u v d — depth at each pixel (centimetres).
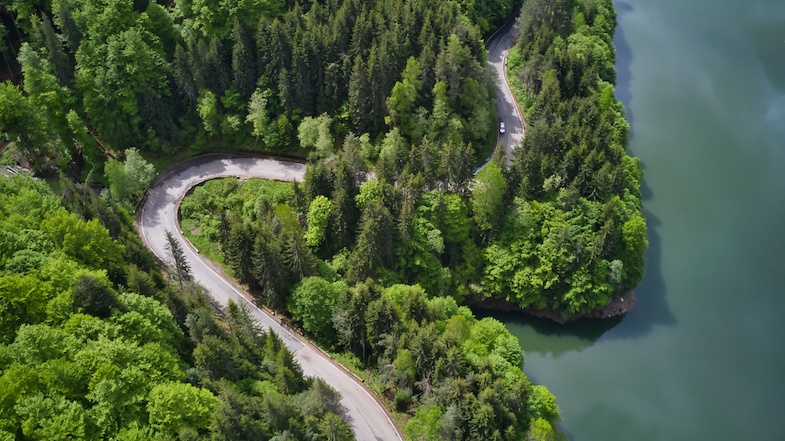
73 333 9344
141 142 15525
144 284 11050
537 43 17538
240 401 9262
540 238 14575
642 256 15012
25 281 9631
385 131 15962
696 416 12975
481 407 10306
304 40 15150
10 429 8119
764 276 15475
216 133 15900
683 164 18000
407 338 11306
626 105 19700
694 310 14788
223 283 13725
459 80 15825
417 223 14000
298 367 11406
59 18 14862
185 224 14712
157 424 8794
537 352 14125
